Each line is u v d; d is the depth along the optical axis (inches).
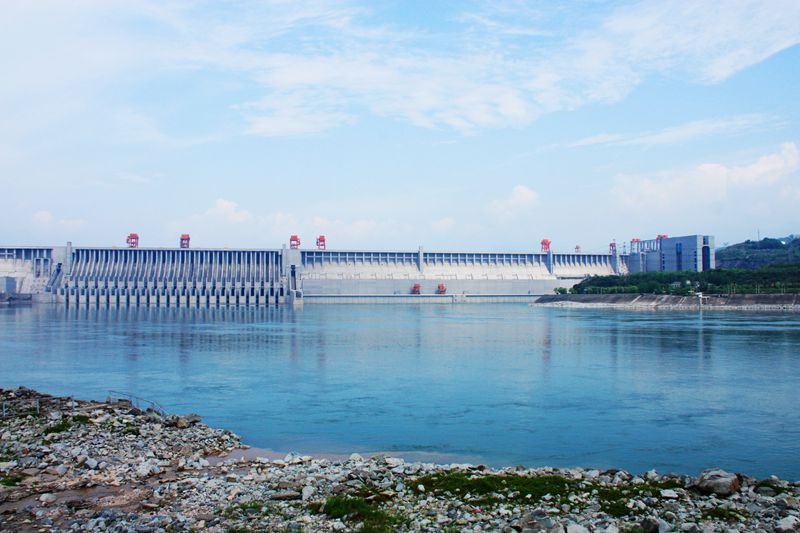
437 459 1785.2
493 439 2009.1
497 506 1153.4
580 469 1435.8
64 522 1080.2
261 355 4037.9
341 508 1120.2
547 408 2458.2
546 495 1201.4
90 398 2632.9
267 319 7475.4
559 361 3740.2
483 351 4242.1
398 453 1849.2
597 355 3978.8
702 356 3858.3
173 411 2423.7
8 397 2257.6
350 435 2063.2
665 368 3417.8
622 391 2787.9
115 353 4119.1
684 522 1050.7
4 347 4453.7
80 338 5088.6
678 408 2439.7
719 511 1096.8
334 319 7514.8
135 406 2472.9
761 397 2637.8
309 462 1542.8
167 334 5447.8
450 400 2623.0
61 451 1560.0
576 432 2090.3
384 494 1221.7
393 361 3772.1
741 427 2144.4
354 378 3169.3
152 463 1481.3
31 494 1250.6
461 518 1087.0
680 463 1748.3
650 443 1952.5
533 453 1850.4
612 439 2003.0
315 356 4005.9
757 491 1244.5
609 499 1181.7
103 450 1587.1
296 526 1052.5
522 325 6451.8
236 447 1806.1
